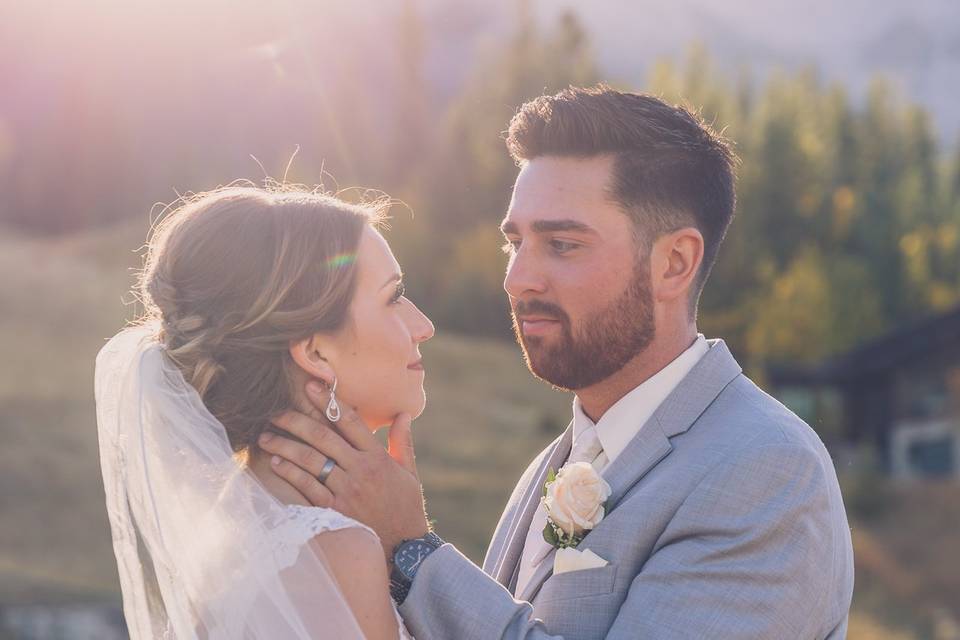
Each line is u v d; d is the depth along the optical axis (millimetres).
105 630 10945
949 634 16859
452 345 38469
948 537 21656
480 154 55156
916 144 64500
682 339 2541
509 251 2666
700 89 55438
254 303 2350
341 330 2416
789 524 2256
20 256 39531
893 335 26375
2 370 26219
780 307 47062
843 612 2398
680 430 2467
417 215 54812
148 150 84375
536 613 2410
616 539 2371
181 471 2291
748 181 52781
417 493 2432
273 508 2281
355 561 2258
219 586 2246
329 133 62969
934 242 56469
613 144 2436
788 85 64062
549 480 2576
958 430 26281
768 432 2357
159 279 2410
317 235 2395
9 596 11938
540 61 57219
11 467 19469
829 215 54031
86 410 24203
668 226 2455
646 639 2211
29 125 87250
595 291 2447
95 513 18297
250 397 2375
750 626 2199
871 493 23547
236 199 2438
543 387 34938
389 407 2496
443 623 2303
